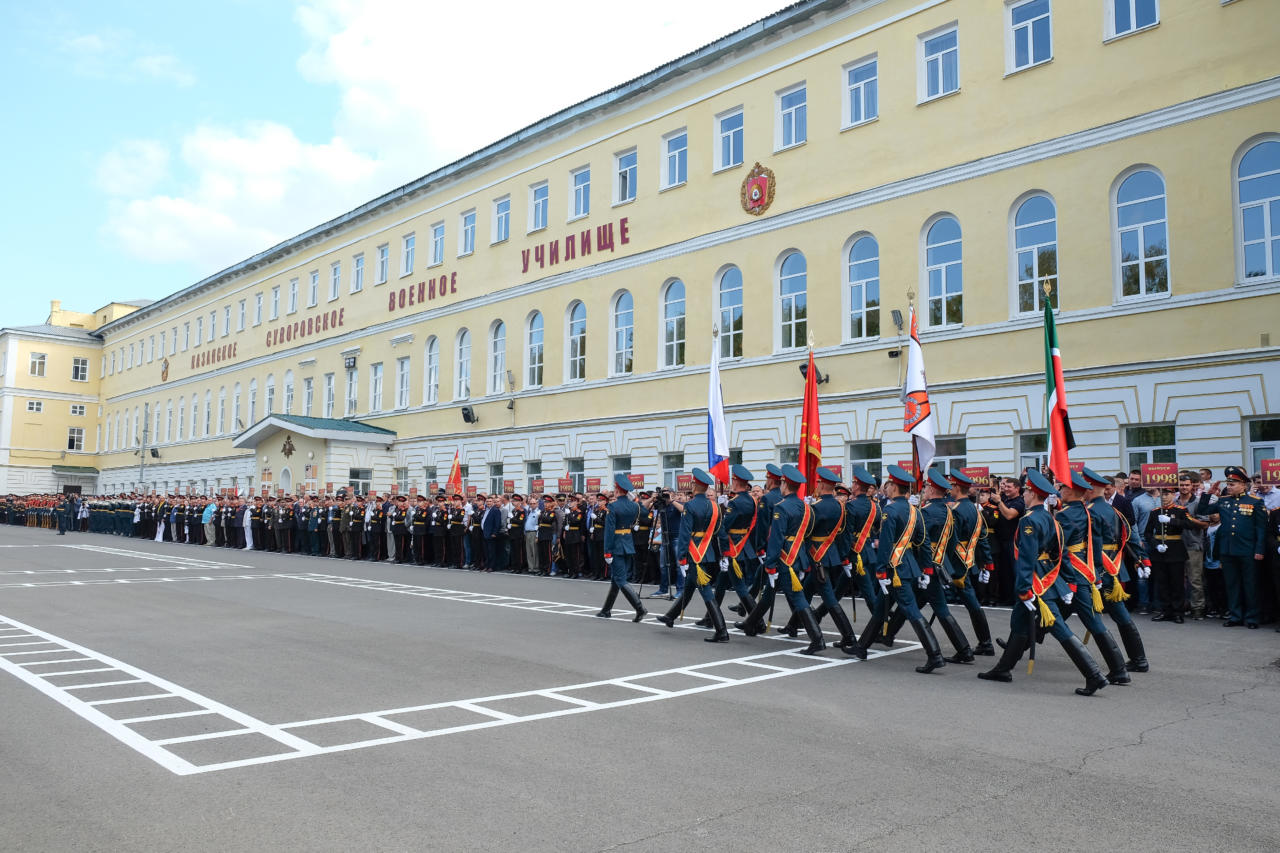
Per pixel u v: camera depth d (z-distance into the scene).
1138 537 14.09
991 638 12.59
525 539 24.53
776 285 25.67
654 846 4.99
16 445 71.75
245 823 5.31
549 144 33.94
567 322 32.72
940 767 6.47
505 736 7.23
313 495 35.31
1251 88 17.38
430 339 39.84
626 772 6.30
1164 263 18.53
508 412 34.56
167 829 5.21
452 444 37.22
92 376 75.81
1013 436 20.31
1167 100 18.53
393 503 30.52
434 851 4.91
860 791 5.93
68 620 13.91
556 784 6.04
